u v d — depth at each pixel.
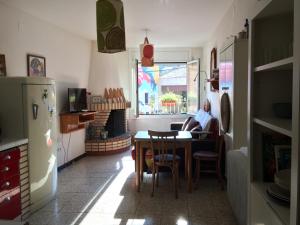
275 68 1.60
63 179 4.50
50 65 4.80
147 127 7.66
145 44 4.84
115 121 6.75
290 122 1.52
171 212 3.22
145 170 4.52
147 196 3.71
